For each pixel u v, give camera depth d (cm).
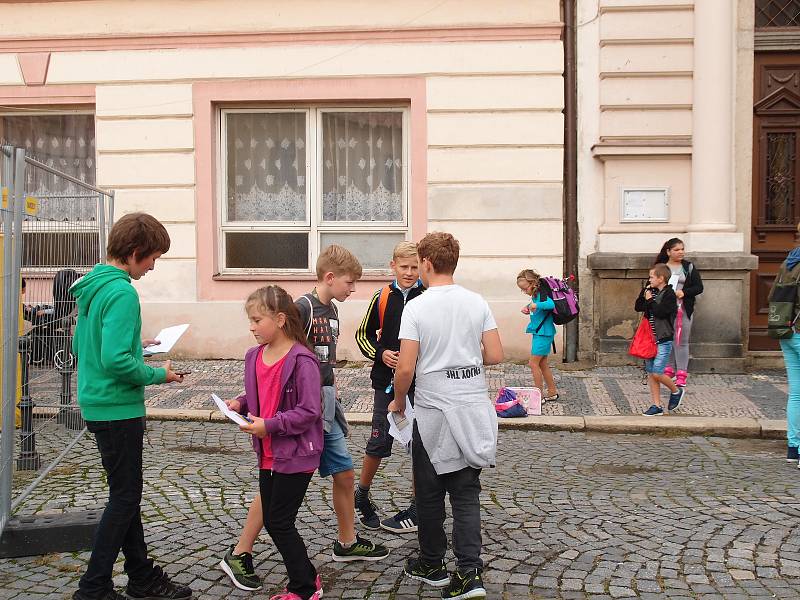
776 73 1089
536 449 729
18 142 1197
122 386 394
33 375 608
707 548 484
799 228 692
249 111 1145
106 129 1130
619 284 1074
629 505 566
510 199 1091
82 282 397
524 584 435
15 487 561
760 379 1003
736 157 1082
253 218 1161
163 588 417
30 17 1133
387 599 417
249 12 1109
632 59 1064
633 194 1077
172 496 584
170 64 1118
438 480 421
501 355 421
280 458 391
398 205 1146
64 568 454
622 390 937
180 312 1129
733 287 1037
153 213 1130
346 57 1100
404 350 412
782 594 422
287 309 402
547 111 1085
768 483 621
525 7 1078
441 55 1088
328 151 1150
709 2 1039
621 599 417
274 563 461
